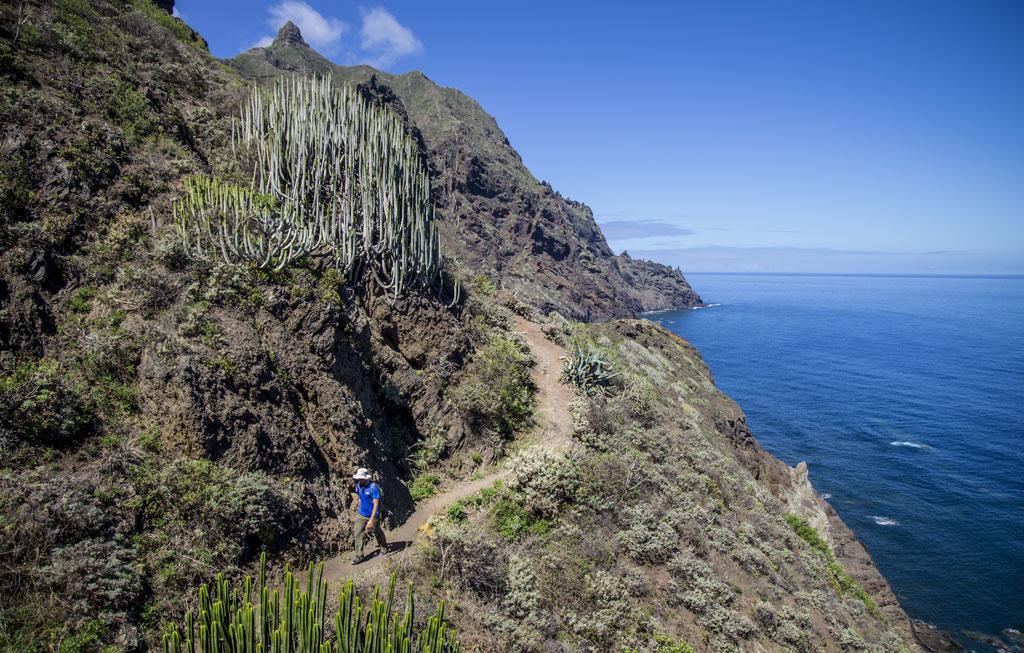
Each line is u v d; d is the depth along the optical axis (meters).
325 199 17.92
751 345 129.25
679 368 40.00
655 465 18.80
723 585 14.59
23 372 9.17
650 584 13.37
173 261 12.15
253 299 12.48
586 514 14.28
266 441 10.58
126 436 9.34
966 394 84.12
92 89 15.25
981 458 55.22
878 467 52.41
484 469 15.92
